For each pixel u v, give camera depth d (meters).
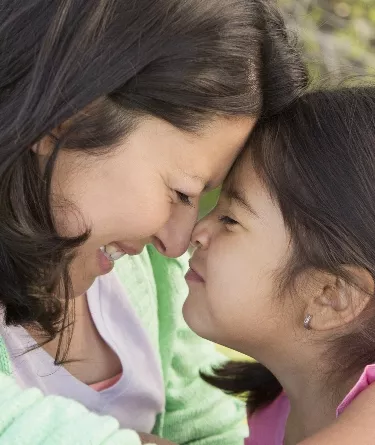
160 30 1.36
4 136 1.38
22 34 1.37
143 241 1.62
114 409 1.83
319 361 1.78
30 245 1.46
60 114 1.36
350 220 1.66
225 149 1.51
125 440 1.18
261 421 2.10
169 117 1.41
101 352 1.87
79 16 1.34
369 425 1.38
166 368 2.04
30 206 1.45
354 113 1.72
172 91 1.39
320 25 3.45
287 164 1.69
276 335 1.79
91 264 1.59
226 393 2.15
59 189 1.45
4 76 1.38
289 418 1.93
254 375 2.11
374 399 1.45
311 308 1.74
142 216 1.48
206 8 1.40
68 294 1.58
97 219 1.48
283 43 1.63
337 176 1.67
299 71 1.74
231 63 1.44
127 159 1.43
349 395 1.53
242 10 1.46
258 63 1.53
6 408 1.18
